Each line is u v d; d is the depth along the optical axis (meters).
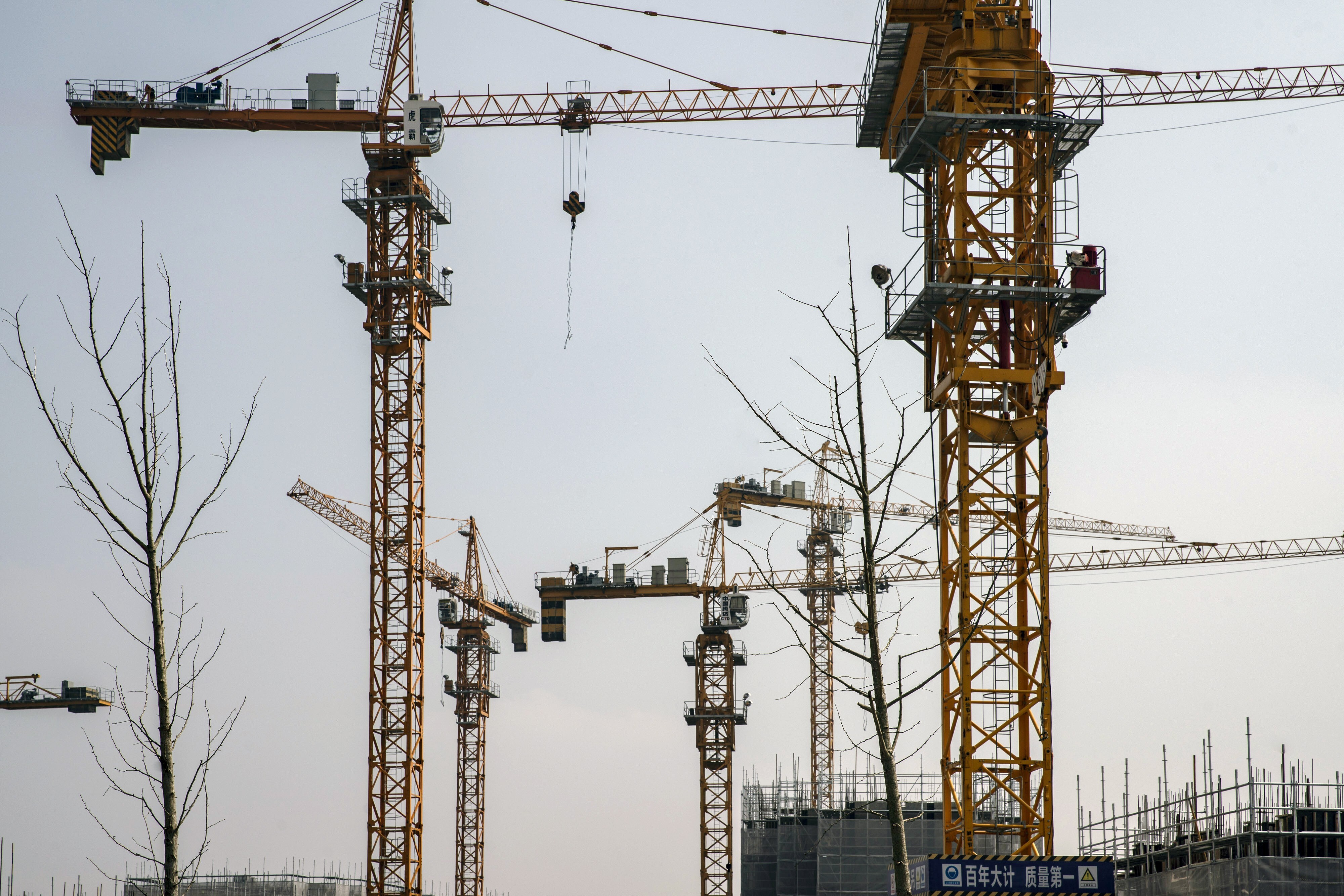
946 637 68.50
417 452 144.50
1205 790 70.38
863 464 30.09
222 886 148.75
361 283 141.75
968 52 69.94
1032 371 68.50
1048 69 70.12
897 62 72.94
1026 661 67.81
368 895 135.88
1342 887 62.94
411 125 141.75
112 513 26.05
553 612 193.50
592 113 160.25
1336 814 64.81
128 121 141.88
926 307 69.94
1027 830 66.31
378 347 145.12
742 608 187.50
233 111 141.75
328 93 143.38
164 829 25.45
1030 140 69.81
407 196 141.88
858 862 111.12
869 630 28.97
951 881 58.78
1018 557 68.81
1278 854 64.88
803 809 131.62
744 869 143.50
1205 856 71.94
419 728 139.62
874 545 29.50
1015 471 69.75
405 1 146.25
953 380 68.25
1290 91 164.12
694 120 161.75
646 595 191.88
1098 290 67.38
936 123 68.31
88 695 181.38
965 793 66.62
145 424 26.95
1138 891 74.88
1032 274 68.19
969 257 69.19
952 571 69.56
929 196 71.75
